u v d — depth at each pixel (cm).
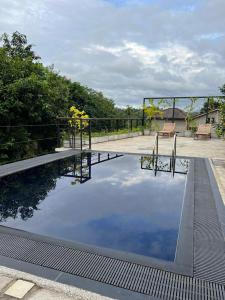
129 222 276
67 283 166
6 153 798
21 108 780
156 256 205
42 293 157
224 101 568
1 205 324
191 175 433
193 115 1280
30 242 216
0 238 222
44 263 187
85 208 316
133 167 535
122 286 165
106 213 301
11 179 438
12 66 802
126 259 194
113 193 373
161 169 516
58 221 278
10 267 181
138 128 1318
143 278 173
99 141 922
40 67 945
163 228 261
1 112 727
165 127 1269
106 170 509
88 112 1866
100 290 161
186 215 271
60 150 727
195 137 1159
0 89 734
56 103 971
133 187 402
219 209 287
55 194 368
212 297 158
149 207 320
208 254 200
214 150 755
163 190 387
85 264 187
